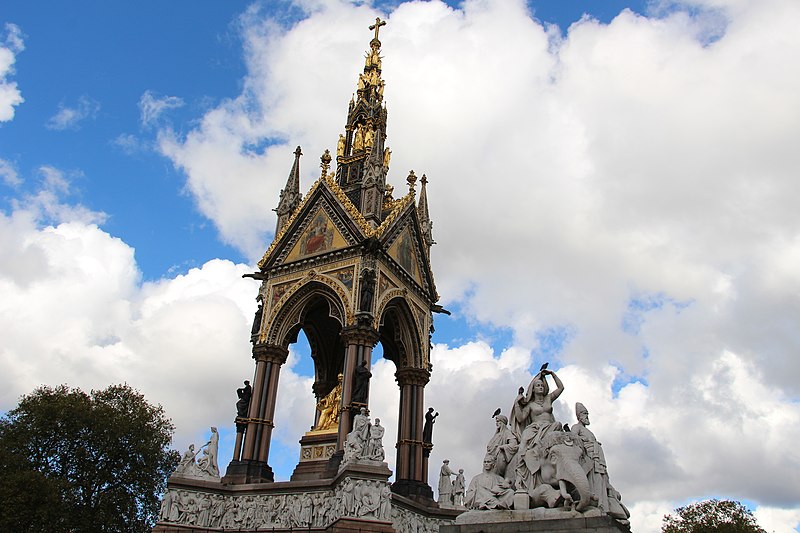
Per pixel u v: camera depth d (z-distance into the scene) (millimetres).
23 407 61969
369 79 66812
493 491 16906
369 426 42188
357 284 50094
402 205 56719
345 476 40000
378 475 40156
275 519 43219
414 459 51688
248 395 50000
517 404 19094
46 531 55688
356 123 65688
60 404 61688
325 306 57031
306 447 50094
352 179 62031
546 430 17516
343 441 44875
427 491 50938
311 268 53156
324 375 57781
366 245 51281
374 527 38688
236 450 48188
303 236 55250
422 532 47781
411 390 54312
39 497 54781
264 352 51344
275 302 53312
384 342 59875
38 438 61000
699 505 84188
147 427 67000
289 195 59906
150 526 65375
